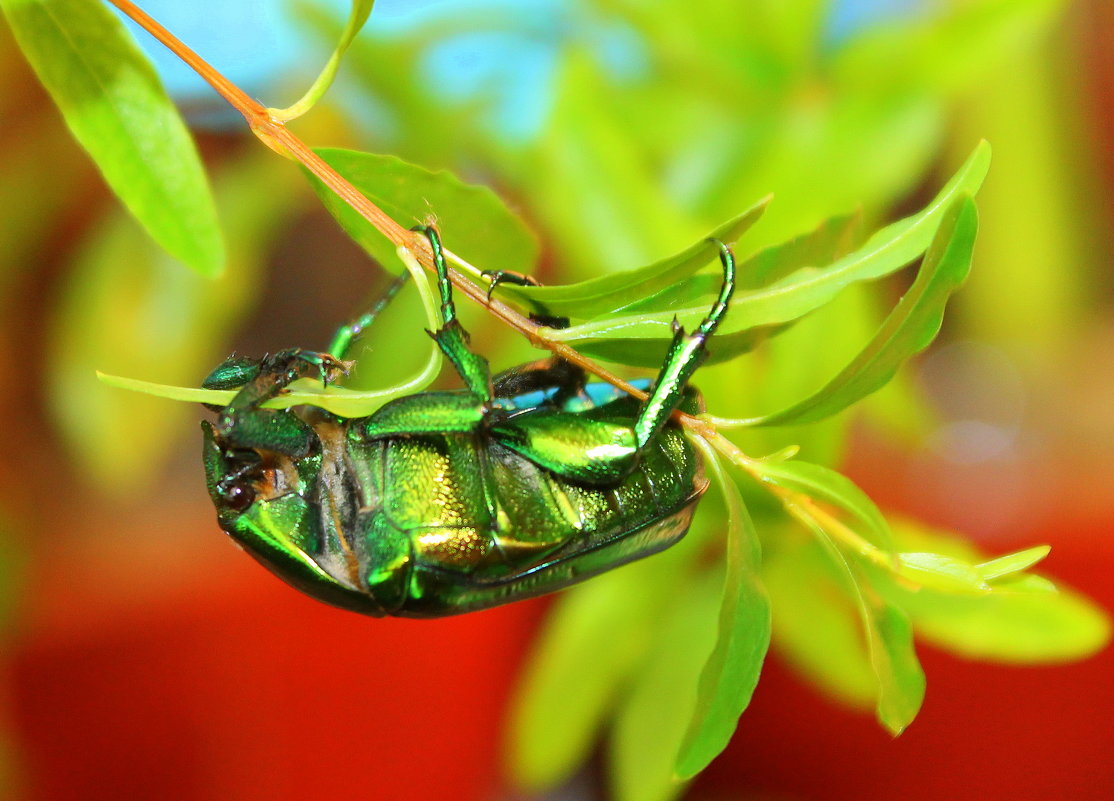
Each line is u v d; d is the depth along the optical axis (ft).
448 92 0.61
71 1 0.52
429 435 0.53
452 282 0.51
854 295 0.57
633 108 0.61
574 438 0.52
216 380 0.52
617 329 0.51
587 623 0.59
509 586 0.52
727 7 0.60
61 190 0.70
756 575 0.51
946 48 0.59
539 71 0.62
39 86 0.67
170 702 0.70
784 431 0.57
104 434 0.63
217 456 0.52
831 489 0.51
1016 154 0.66
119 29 0.52
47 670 0.68
